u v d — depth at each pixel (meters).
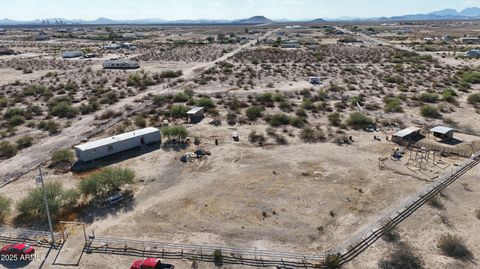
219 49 179.38
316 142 54.22
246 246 30.47
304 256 28.73
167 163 47.12
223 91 88.25
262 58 143.00
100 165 46.72
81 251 29.86
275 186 40.62
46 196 32.84
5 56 161.38
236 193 39.19
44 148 53.34
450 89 84.31
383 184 40.94
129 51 180.25
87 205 37.00
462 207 36.00
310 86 92.94
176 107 68.00
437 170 44.22
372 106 73.62
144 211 35.91
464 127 60.59
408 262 28.09
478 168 44.66
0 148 51.38
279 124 62.62
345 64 127.50
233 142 54.41
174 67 126.25
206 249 29.78
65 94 86.88
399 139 53.53
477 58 136.88
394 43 198.50
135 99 81.50
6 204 34.97
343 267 27.94
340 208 36.16
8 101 79.19
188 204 37.12
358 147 52.03
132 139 51.44
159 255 29.39
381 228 32.34
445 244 29.89
